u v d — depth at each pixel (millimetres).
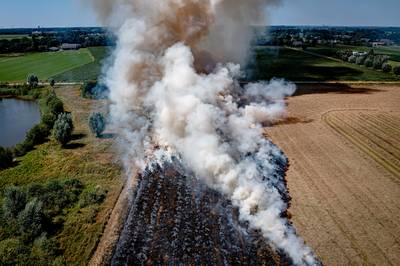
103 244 19047
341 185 25266
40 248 18453
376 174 26938
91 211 21797
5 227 20266
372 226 20641
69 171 27547
